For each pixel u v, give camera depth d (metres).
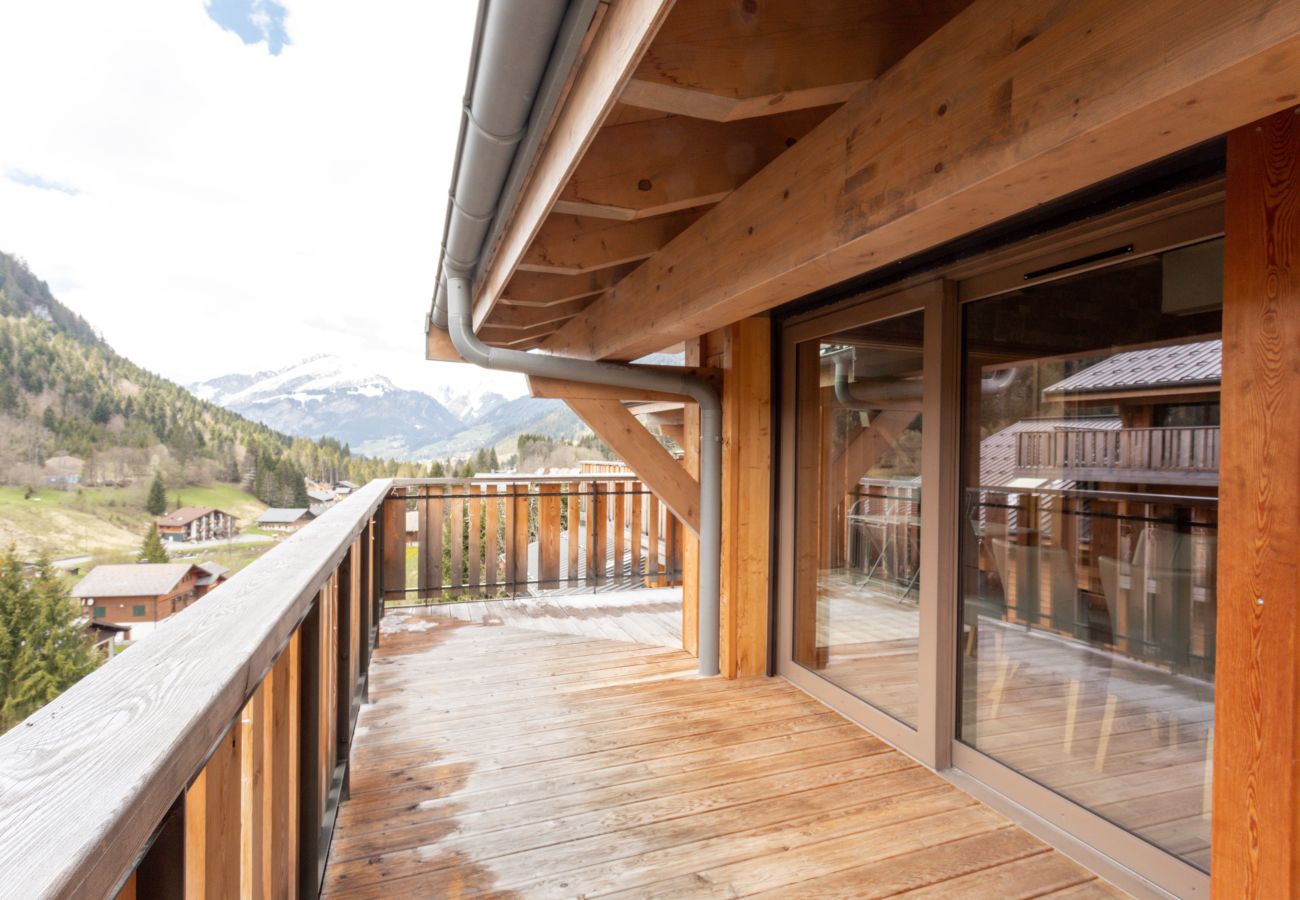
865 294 3.14
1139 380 2.06
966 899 2.02
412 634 4.79
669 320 2.88
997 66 1.32
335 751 2.55
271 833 1.41
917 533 2.92
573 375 3.69
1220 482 1.57
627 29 1.28
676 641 4.64
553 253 2.80
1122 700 2.15
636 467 4.14
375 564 4.43
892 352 3.06
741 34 1.53
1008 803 2.51
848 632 3.39
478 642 4.61
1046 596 2.40
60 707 0.70
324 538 1.94
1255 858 1.50
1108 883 2.10
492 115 1.82
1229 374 1.55
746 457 3.86
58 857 0.45
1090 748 2.25
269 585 1.29
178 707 0.71
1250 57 0.92
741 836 2.34
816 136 1.90
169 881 0.72
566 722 3.28
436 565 5.81
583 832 2.37
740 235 2.30
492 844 2.29
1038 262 2.38
